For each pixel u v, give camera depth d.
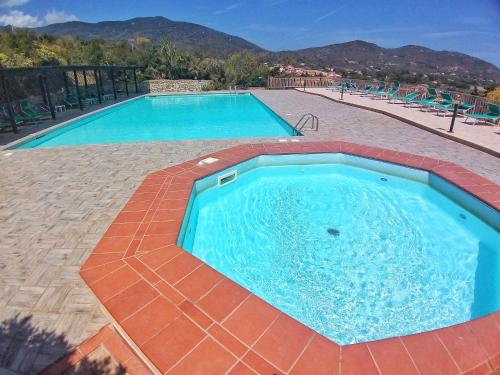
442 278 3.85
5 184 5.55
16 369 2.23
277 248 4.48
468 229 4.96
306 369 2.14
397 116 10.95
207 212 5.55
